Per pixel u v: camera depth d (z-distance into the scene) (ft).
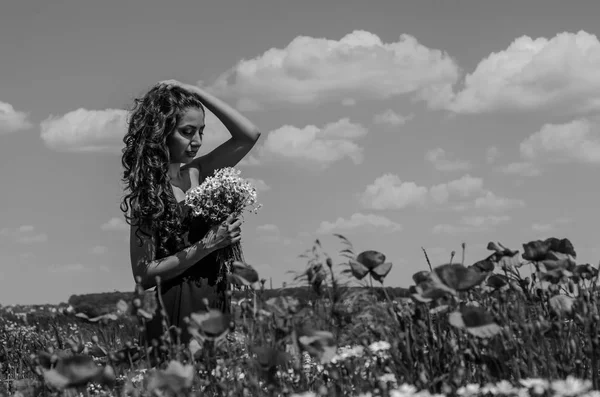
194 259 16.11
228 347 10.87
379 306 10.31
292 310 9.94
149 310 11.27
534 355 9.53
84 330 19.35
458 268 9.53
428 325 10.18
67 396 9.93
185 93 17.83
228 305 12.57
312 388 10.75
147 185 16.66
